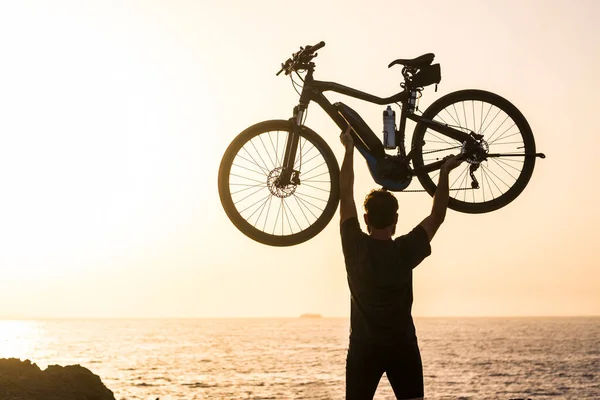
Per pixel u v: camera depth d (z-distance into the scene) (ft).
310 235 15.23
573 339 636.48
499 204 15.71
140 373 258.98
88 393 23.45
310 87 15.52
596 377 254.27
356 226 12.31
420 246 12.00
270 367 300.61
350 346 12.14
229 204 15.14
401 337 11.83
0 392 20.43
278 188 15.29
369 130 15.39
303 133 15.30
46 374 23.85
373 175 15.42
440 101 15.90
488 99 15.89
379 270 11.76
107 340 645.51
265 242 15.16
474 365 315.99
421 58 15.67
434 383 226.17
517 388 212.02
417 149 15.64
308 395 179.93
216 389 195.72
